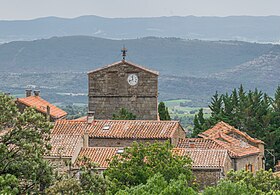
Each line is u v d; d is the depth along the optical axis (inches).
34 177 4215.1
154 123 6958.7
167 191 4419.3
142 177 5275.6
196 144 6983.3
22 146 4264.3
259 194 4904.0
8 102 4345.5
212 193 4564.5
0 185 3956.7
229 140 7298.2
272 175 5408.5
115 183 5103.3
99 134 6815.9
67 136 6215.6
